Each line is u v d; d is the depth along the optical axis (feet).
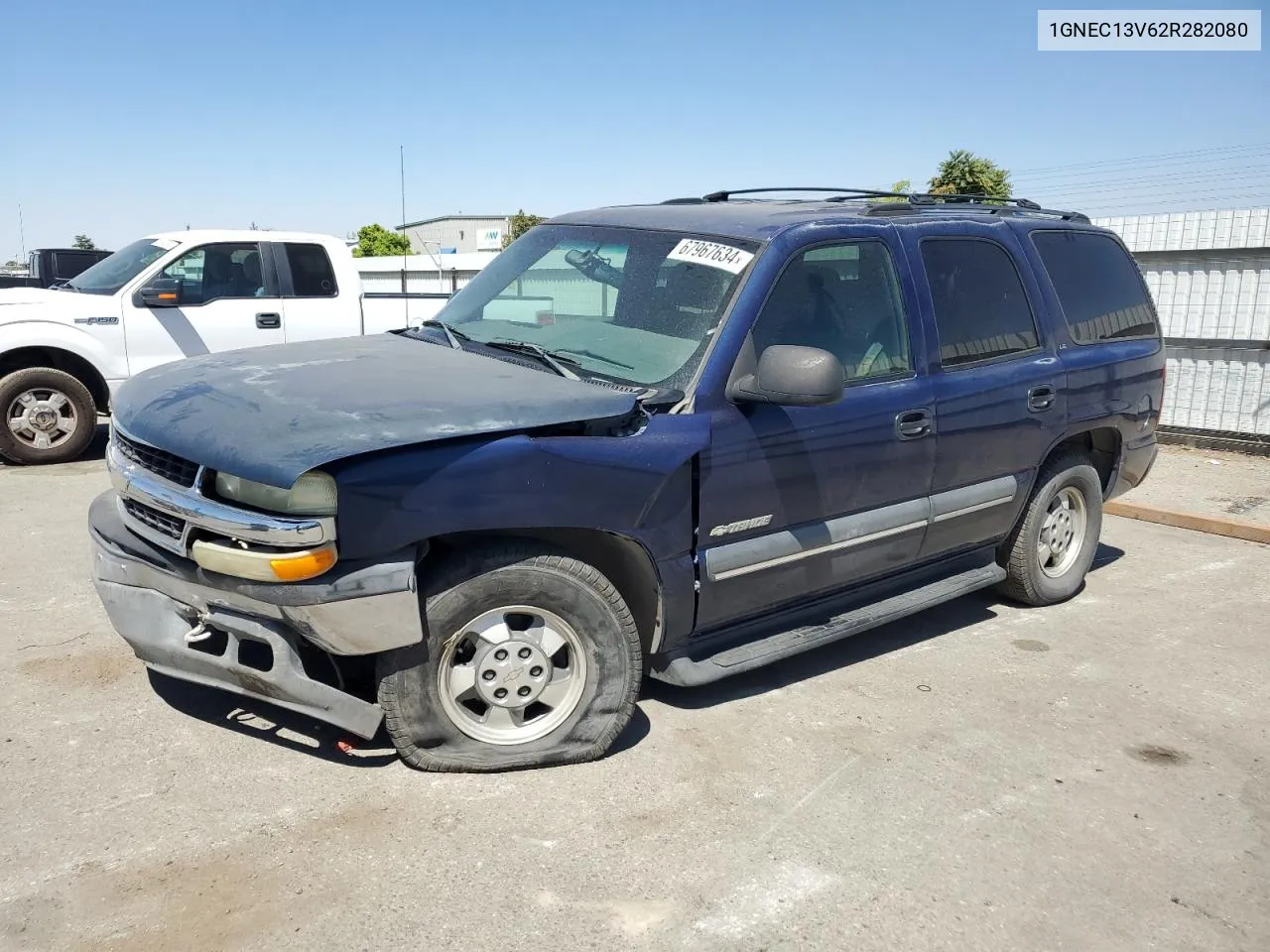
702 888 9.70
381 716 10.77
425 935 8.82
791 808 11.19
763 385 11.59
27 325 27.04
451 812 10.66
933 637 16.78
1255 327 33.37
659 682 14.32
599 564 12.32
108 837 9.94
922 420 14.25
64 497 23.63
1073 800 11.75
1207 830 11.27
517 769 11.52
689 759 12.14
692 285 12.85
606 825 10.62
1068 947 9.21
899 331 14.26
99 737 11.87
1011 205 18.33
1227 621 18.07
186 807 10.50
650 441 11.30
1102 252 18.53
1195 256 34.24
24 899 8.97
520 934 8.90
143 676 13.53
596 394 11.19
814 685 14.56
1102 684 15.10
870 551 14.16
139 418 11.21
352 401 10.59
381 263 97.76
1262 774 12.62
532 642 11.21
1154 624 17.79
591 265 14.16
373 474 9.78
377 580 9.91
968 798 11.64
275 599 9.86
